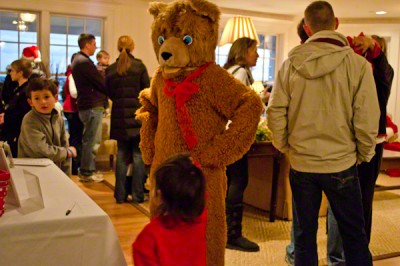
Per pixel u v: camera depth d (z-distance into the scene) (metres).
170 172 1.33
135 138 3.87
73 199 1.56
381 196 4.48
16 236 1.29
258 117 1.87
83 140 4.77
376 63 2.38
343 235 2.10
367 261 2.06
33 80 2.50
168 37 1.95
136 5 5.89
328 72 1.98
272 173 3.58
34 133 2.45
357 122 1.99
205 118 1.89
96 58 5.48
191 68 1.92
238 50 2.97
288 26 7.07
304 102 2.04
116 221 3.52
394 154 3.89
